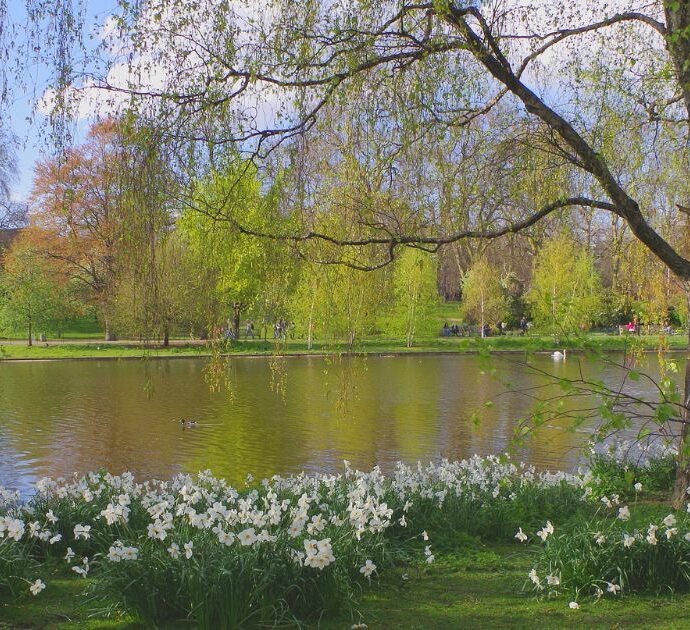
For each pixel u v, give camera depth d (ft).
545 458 45.70
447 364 122.83
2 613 17.87
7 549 19.47
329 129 24.76
